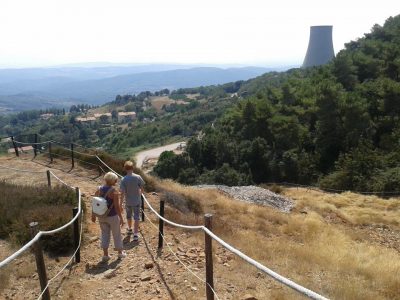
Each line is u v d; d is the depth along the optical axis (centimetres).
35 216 971
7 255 856
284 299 716
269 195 2600
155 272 802
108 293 713
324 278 920
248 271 867
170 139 15812
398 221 2194
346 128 5275
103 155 2155
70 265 838
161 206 942
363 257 1284
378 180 3612
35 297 695
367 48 8381
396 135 4703
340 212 2331
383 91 5494
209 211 1805
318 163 5331
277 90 8319
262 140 5988
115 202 852
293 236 1630
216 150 6525
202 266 854
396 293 896
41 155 2475
